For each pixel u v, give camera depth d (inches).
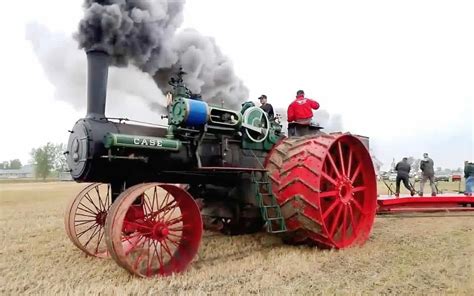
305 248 253.3
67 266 209.9
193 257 204.5
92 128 199.9
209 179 259.0
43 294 163.3
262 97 303.7
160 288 171.2
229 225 303.6
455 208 422.6
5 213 469.4
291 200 242.1
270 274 189.5
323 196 246.5
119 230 176.6
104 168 203.9
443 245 253.9
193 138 224.7
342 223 261.3
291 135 305.6
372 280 179.3
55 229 334.3
